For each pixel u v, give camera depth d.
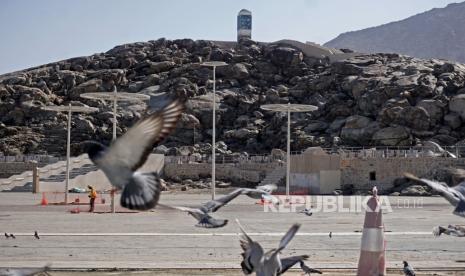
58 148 121.44
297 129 114.75
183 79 140.00
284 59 145.50
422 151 89.00
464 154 90.62
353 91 117.50
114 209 50.44
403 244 28.61
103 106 133.62
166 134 5.75
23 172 99.94
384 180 84.38
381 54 139.88
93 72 148.00
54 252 25.17
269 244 28.08
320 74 135.38
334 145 104.88
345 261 23.00
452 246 27.94
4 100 135.12
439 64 125.69
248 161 101.69
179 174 101.81
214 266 21.50
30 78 144.62
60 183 87.44
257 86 140.12
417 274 20.77
